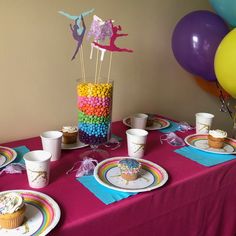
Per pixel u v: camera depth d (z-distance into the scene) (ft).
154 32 5.56
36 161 2.86
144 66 5.61
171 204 3.21
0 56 4.00
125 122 5.06
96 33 3.40
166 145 4.17
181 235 3.51
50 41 4.34
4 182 3.04
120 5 4.94
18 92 4.27
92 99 3.46
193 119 6.92
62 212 2.58
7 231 2.28
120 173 3.26
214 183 3.62
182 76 6.36
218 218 3.89
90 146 3.98
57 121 4.76
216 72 4.92
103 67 5.01
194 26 5.23
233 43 4.46
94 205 2.70
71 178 3.17
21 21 4.03
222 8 5.17
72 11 4.44
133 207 2.83
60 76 4.58
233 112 7.48
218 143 4.01
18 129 4.42
